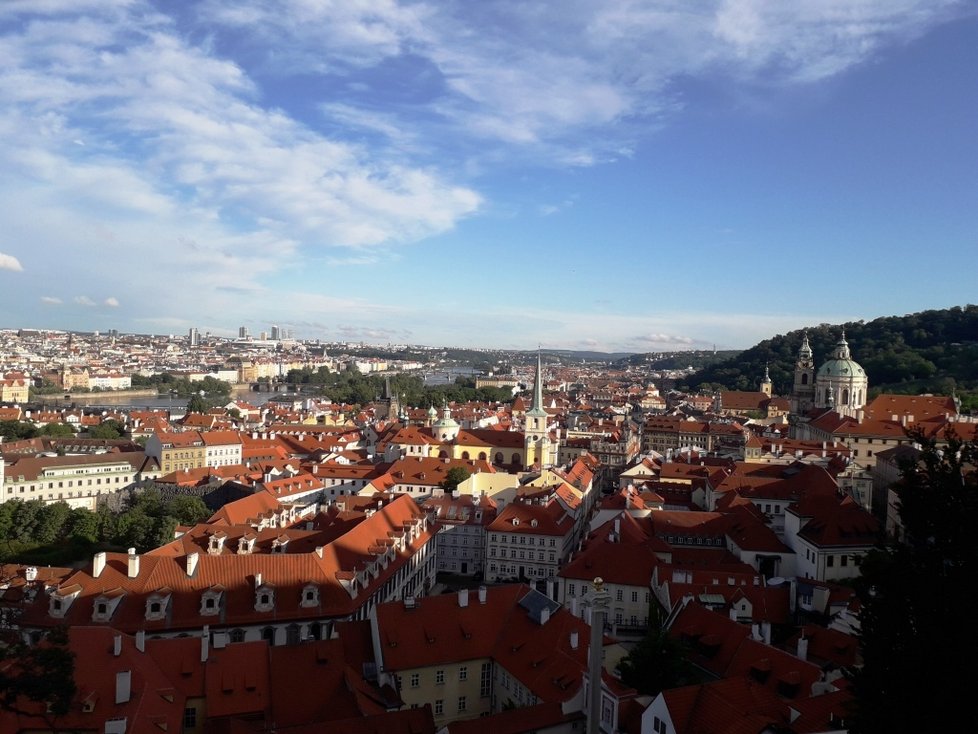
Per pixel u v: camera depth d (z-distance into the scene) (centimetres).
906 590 5078
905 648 4922
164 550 14488
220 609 11688
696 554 16338
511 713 8469
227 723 8544
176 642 9188
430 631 10412
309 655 9450
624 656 9269
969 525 4962
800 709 7200
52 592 11394
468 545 19425
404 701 9950
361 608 12725
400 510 17450
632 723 7956
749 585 12512
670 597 12525
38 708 7419
